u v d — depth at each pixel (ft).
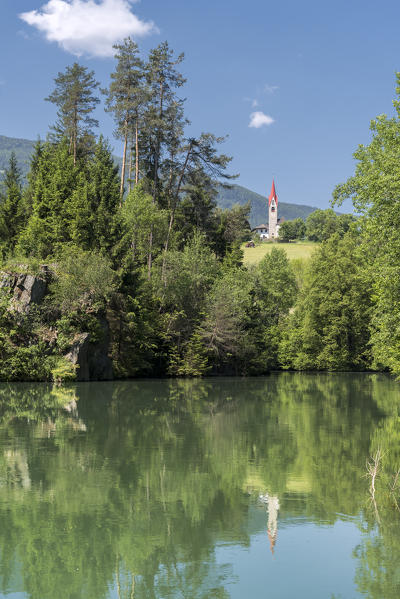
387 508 36.91
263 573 26.58
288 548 29.78
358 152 78.74
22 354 127.44
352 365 231.50
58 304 137.49
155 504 37.55
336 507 37.09
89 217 169.68
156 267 194.90
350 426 73.36
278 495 39.86
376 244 78.38
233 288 198.08
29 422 72.79
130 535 31.68
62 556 28.76
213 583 25.20
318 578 25.85
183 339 183.42
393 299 74.64
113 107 200.95
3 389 114.01
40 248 168.66
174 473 46.32
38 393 107.96
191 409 90.58
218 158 201.77
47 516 34.86
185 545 30.27
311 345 231.30
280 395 118.83
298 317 249.55
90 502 37.88
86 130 231.71
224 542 30.60
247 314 200.13
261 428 71.41
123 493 40.11
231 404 99.71
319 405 99.60
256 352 196.95
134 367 161.79
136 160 209.77
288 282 272.10
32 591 24.95
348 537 31.45
